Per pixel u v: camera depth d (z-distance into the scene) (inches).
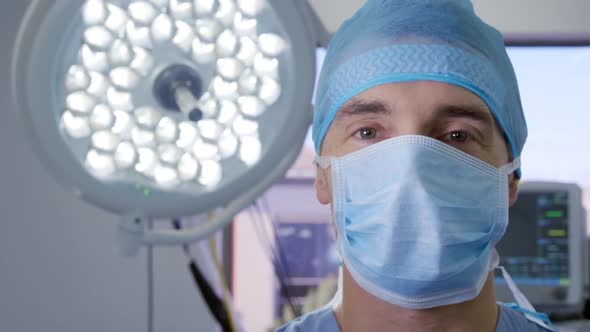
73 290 66.2
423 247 27.9
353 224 29.6
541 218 63.4
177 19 19.3
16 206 66.0
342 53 31.5
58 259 66.3
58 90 19.3
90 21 19.0
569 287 62.1
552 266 62.5
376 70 28.7
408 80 28.1
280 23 20.0
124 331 66.1
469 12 31.5
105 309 66.2
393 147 28.2
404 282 28.2
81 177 19.8
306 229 66.6
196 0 19.3
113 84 19.5
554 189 63.4
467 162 28.5
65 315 65.9
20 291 65.7
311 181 67.0
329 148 31.7
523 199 63.8
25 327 65.6
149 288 66.3
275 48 20.5
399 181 27.9
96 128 19.8
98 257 66.5
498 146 30.6
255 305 65.2
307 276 65.9
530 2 64.9
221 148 20.9
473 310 29.7
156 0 19.1
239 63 20.1
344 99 29.8
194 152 20.7
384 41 29.7
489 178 29.3
